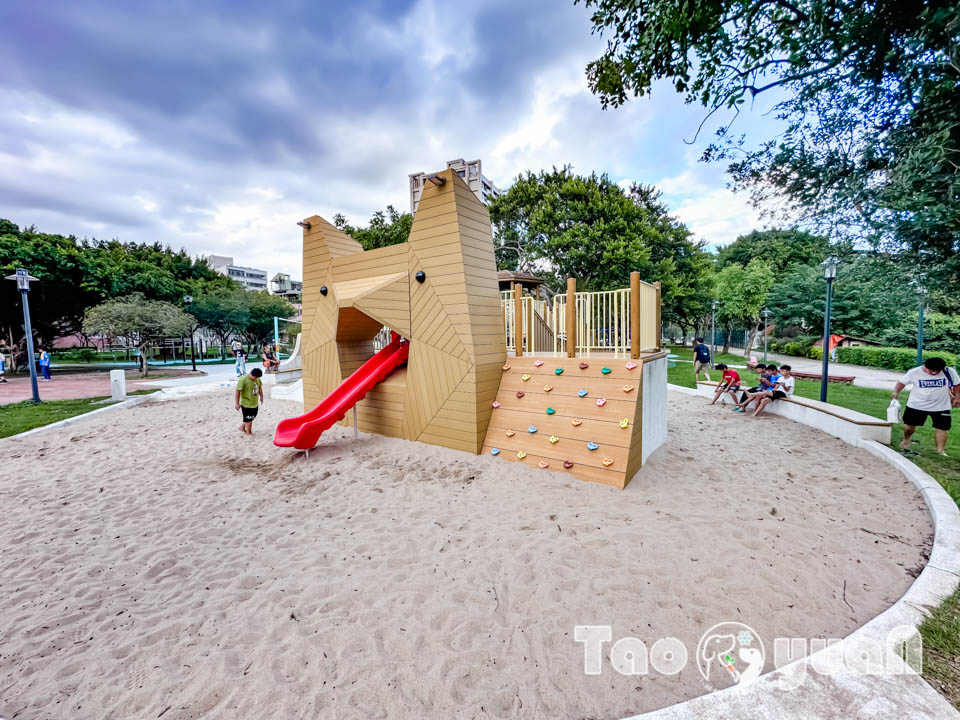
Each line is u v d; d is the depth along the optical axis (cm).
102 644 268
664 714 192
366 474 581
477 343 622
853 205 394
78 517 465
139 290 2622
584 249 2164
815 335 2581
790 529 398
